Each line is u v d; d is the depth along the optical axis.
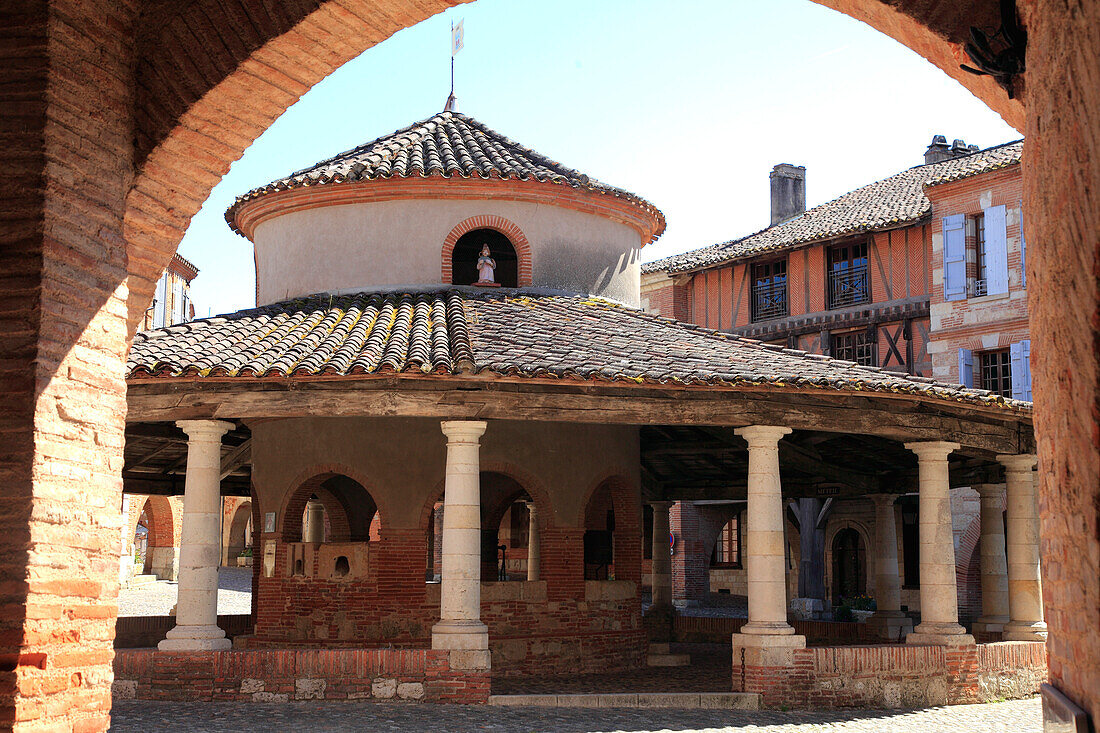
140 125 5.70
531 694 13.35
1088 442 3.42
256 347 13.46
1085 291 3.35
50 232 5.06
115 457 5.50
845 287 31.72
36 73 5.12
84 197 5.30
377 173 17.11
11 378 4.95
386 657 13.05
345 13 5.42
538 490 16.12
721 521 35.78
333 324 14.95
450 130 20.28
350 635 15.28
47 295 5.02
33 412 4.91
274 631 15.57
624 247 18.88
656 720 12.34
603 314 16.50
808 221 34.22
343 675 12.99
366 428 15.66
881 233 30.84
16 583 4.84
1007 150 29.09
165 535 40.84
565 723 11.94
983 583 18.44
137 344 13.09
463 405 13.08
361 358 12.54
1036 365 4.43
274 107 5.88
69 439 5.14
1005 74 4.69
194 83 5.61
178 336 13.83
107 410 5.44
